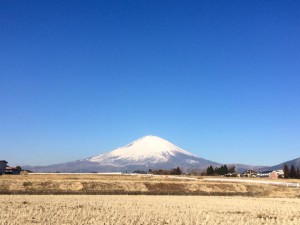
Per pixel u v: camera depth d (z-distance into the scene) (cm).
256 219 4097
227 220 3931
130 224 3516
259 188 9031
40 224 3400
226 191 8719
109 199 6172
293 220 4078
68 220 3659
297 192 8625
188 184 8906
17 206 4756
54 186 7744
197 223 3647
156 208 4947
